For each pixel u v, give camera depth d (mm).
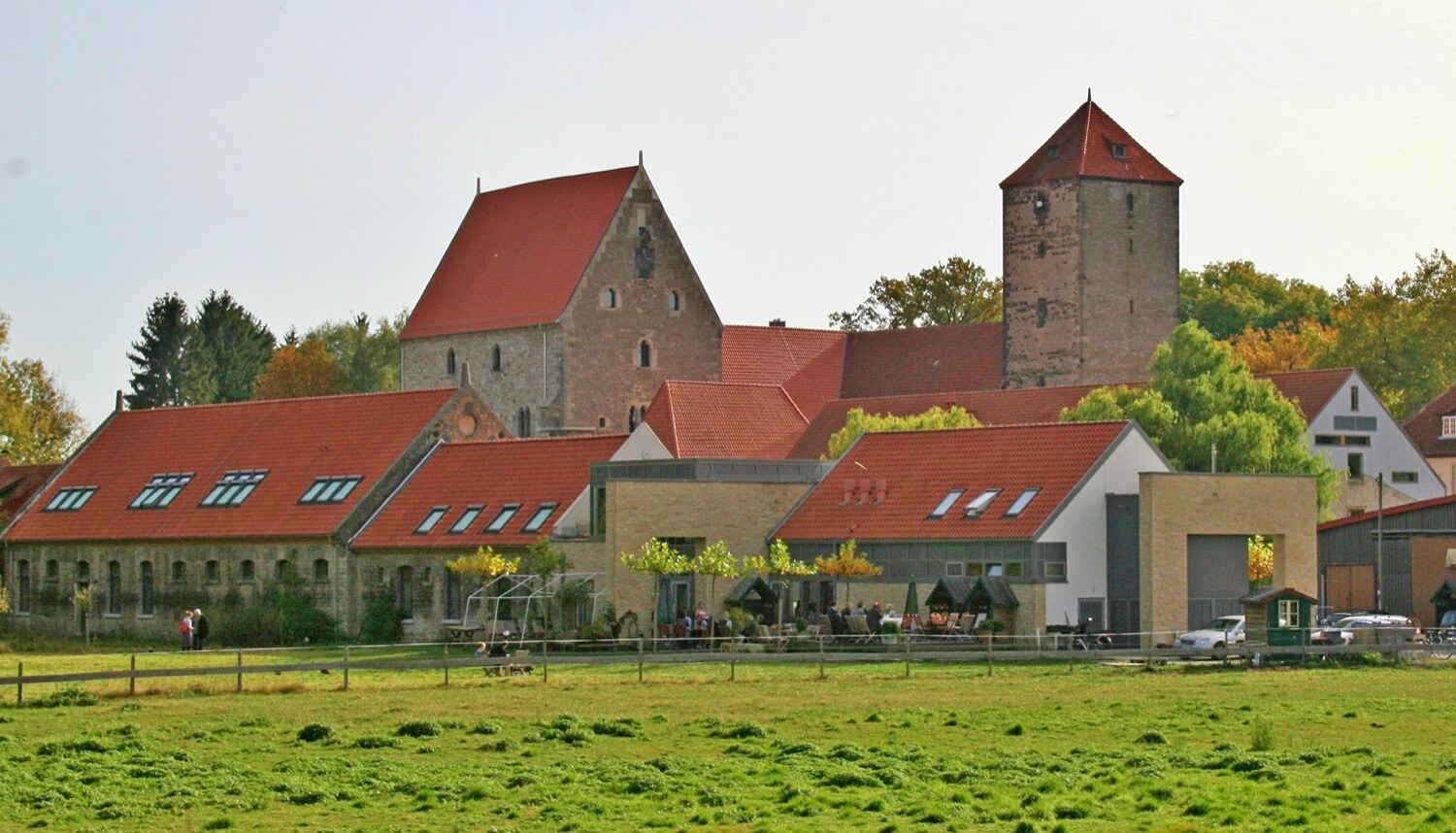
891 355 157000
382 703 62719
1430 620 103688
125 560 114938
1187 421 114188
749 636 83875
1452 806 42906
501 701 63281
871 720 58062
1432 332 179250
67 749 51812
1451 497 104438
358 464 109125
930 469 93625
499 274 155375
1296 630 80375
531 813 43469
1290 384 138000
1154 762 49438
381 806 44281
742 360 155875
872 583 91562
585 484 99875
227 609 109125
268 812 43719
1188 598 88938
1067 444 90875
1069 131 149750
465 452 107125
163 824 42438
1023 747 53000
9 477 129750
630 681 70375
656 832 41500
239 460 115625
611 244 149875
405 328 160375
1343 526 107250
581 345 148375
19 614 120625
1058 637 82438
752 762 49781
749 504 95125
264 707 61594
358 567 104250
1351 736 55094
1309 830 40875
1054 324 147500
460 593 98938
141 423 124625
